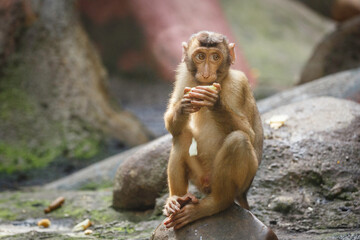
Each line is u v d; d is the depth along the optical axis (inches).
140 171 429.1
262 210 376.2
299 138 415.5
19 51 831.1
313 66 928.3
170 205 301.4
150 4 1695.4
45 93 816.3
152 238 312.7
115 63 1659.7
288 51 1760.6
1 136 751.7
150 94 1471.5
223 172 293.1
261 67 1606.8
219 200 301.7
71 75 848.9
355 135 412.8
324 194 382.0
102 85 942.4
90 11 1699.1
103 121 847.7
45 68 834.2
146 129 943.0
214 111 300.0
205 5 1792.6
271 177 397.1
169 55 1608.0
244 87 323.6
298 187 390.9
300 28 1957.4
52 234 355.6
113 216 428.1
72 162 751.7
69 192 523.2
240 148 288.4
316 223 359.9
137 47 1659.7
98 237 371.2
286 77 1558.8
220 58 311.9
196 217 301.7
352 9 973.2
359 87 561.6
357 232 325.7
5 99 789.2
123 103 1371.8
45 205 472.4
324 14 2266.2
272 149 412.5
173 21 1678.2
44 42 850.1
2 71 807.7
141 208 435.5
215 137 319.9
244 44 1726.1
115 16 1690.5
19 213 452.4
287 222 364.5
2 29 820.0
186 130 324.8
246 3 1940.2
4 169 708.7
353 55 893.2
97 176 583.2
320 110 443.2
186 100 298.5
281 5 2053.4
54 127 789.2
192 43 322.3
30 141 762.2
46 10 876.6
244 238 288.2
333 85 585.3
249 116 324.2
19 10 837.8
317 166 394.6
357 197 375.2
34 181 684.7
